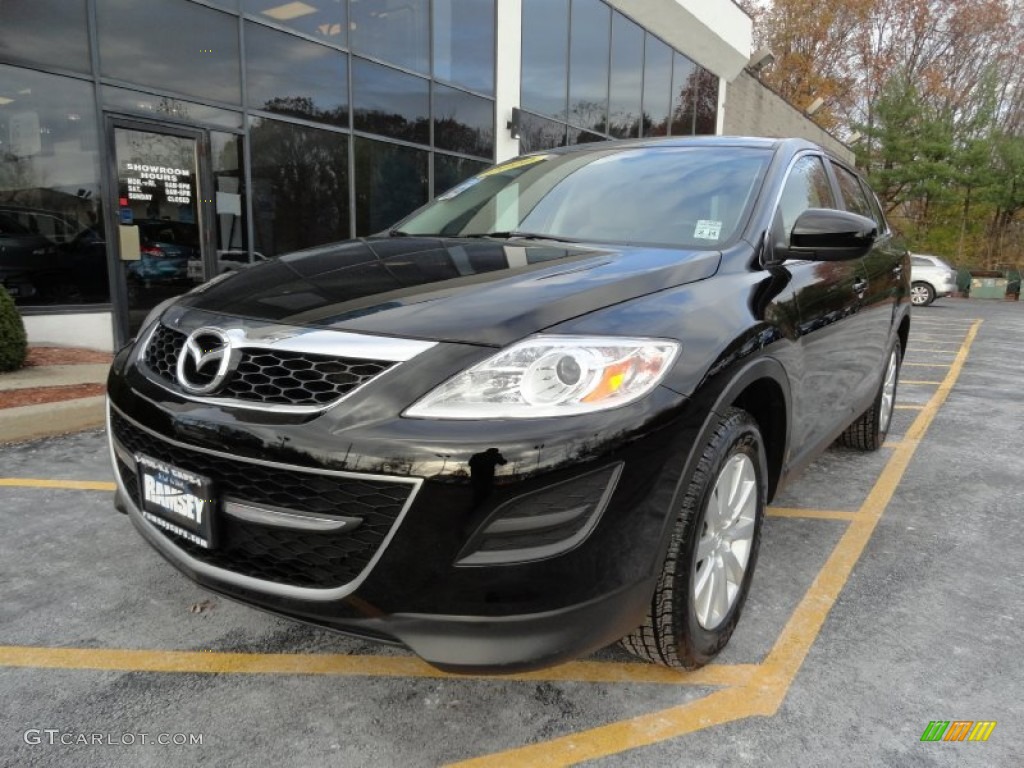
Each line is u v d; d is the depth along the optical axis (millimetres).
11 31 6090
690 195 2934
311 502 1775
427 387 1739
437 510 1671
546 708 2125
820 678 2283
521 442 1676
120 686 2188
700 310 2113
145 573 2885
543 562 1697
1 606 2615
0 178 6184
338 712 2090
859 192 4336
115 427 2330
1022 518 3674
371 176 9633
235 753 1908
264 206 8273
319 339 1861
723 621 2305
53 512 3447
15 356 5543
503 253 2502
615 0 13969
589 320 1895
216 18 7547
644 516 1819
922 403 6551
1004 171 33875
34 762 1856
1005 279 28578
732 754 1940
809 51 37531
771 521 3576
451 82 10781
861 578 2975
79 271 6727
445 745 1960
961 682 2271
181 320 2215
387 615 1734
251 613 2623
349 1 9016
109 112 6766
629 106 15148
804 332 2668
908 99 32969
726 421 2109
